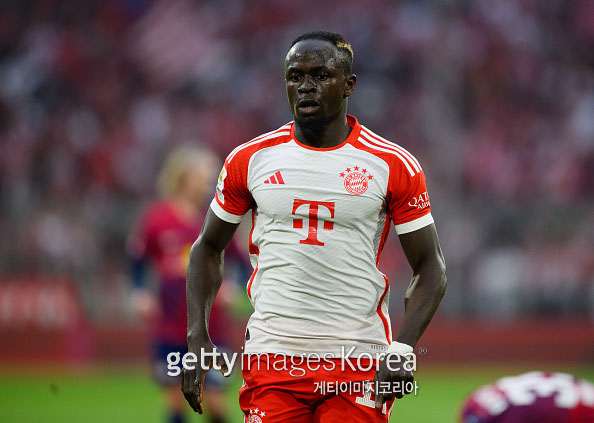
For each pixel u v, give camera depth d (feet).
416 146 246.88
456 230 200.44
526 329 197.26
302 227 45.11
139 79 261.65
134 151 241.55
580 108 263.49
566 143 254.47
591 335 197.88
